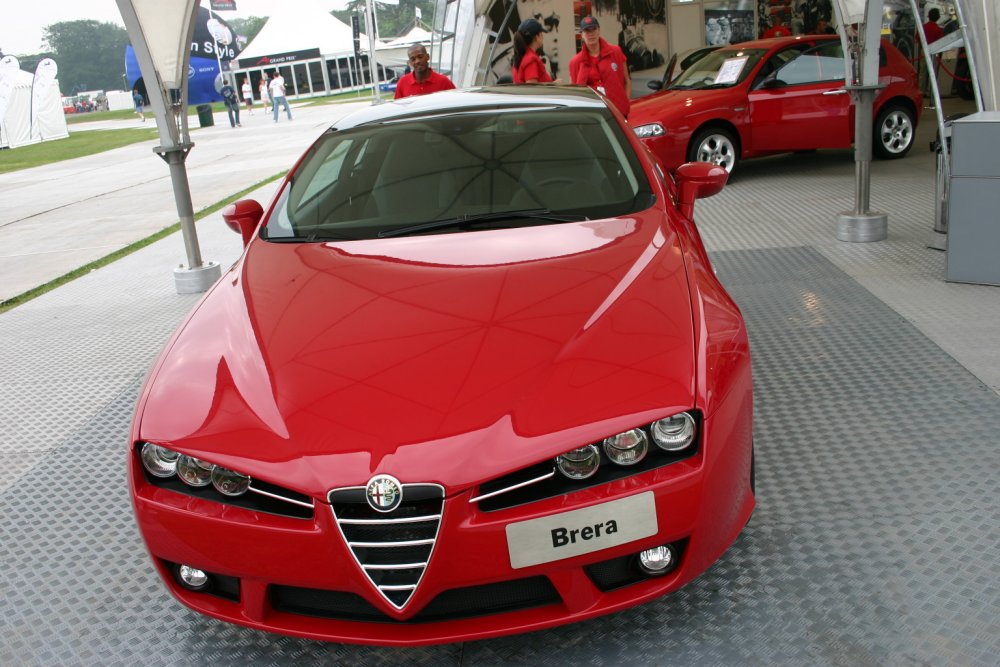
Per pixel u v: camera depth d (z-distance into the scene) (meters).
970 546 2.21
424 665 2.02
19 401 3.92
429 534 1.77
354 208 2.90
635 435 1.81
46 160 20.69
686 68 9.27
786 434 2.90
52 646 2.20
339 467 1.78
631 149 3.02
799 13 12.53
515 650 2.03
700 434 1.85
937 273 4.50
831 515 2.41
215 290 2.65
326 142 3.31
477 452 1.77
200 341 2.30
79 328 5.02
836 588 2.11
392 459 1.76
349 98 43.94
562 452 1.78
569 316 2.09
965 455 2.65
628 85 7.92
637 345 1.98
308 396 1.95
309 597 1.93
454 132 3.15
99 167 17.08
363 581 1.80
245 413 1.96
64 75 148.38
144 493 1.98
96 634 2.23
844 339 3.68
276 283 2.50
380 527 1.78
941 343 3.54
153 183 12.75
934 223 5.16
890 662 1.85
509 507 1.79
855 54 5.04
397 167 3.03
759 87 8.17
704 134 8.00
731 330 2.10
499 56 11.72
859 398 3.11
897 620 1.98
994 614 1.97
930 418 2.91
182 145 5.38
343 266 2.53
